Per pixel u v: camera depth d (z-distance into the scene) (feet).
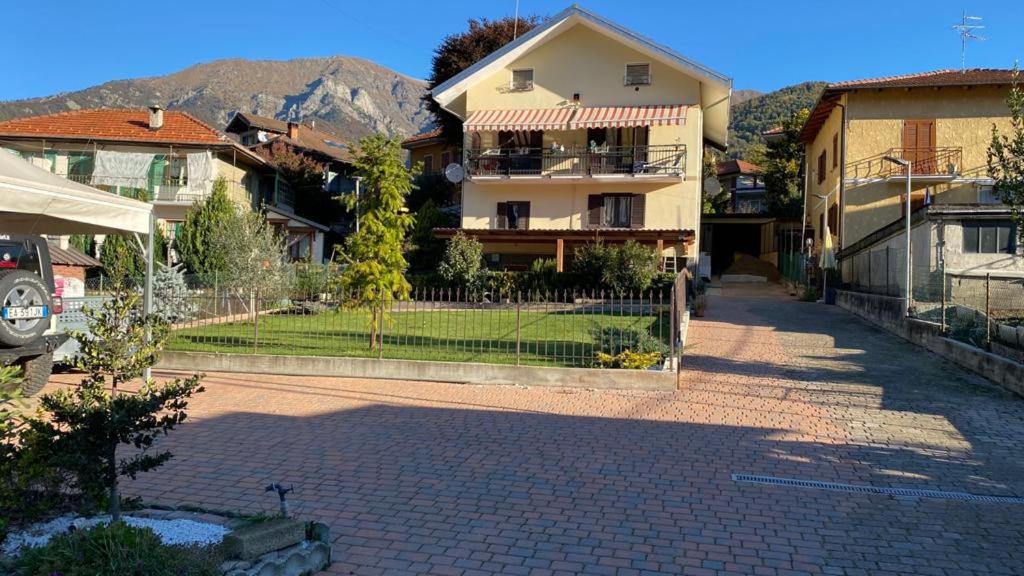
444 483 22.59
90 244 94.53
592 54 102.17
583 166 101.24
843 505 20.86
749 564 16.85
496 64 103.14
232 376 42.01
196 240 90.02
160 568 13.44
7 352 33.04
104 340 18.83
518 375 38.99
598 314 69.21
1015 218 36.83
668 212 99.86
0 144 114.83
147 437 17.34
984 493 21.98
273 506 20.35
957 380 38.93
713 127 113.91
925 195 86.33
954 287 54.60
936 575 16.33
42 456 16.63
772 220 139.23
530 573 16.25
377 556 17.07
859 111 90.99
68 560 13.47
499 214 104.88
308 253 132.57
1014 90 37.14
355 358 41.68
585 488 22.21
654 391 37.04
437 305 80.18
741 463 24.91
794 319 66.69
